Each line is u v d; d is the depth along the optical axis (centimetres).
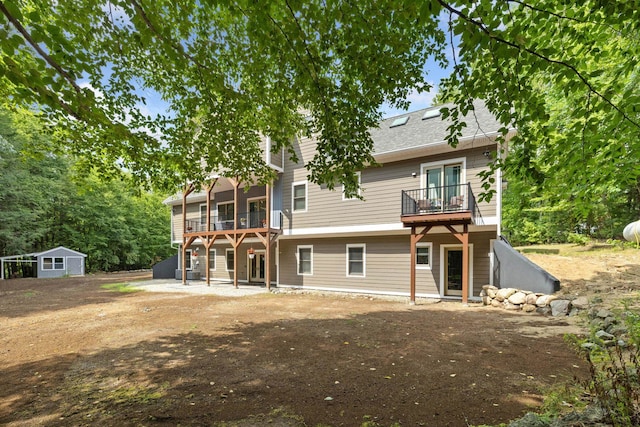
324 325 716
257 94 506
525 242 1883
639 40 370
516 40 269
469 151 1059
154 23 355
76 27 376
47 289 1505
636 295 767
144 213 3469
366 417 308
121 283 1786
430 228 1016
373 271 1271
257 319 785
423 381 395
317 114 494
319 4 337
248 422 302
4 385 399
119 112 530
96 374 432
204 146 607
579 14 306
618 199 1363
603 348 472
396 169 1200
